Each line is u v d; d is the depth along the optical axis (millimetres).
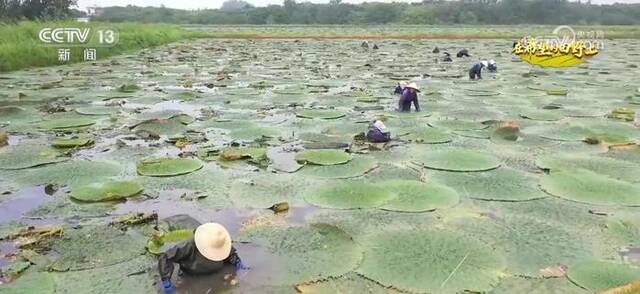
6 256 4609
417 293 4098
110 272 4367
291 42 39312
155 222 5336
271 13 82938
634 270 4469
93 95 13203
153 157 7684
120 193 6039
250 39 43156
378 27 70438
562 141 8828
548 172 7176
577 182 6641
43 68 19406
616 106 12102
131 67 20500
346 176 6910
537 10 77875
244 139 8805
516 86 15438
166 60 23812
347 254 4707
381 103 12289
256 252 4711
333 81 16344
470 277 4340
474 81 16594
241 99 12789
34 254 4633
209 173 6953
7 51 18672
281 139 8805
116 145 8305
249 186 6477
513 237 5133
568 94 13961
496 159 7742
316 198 6102
